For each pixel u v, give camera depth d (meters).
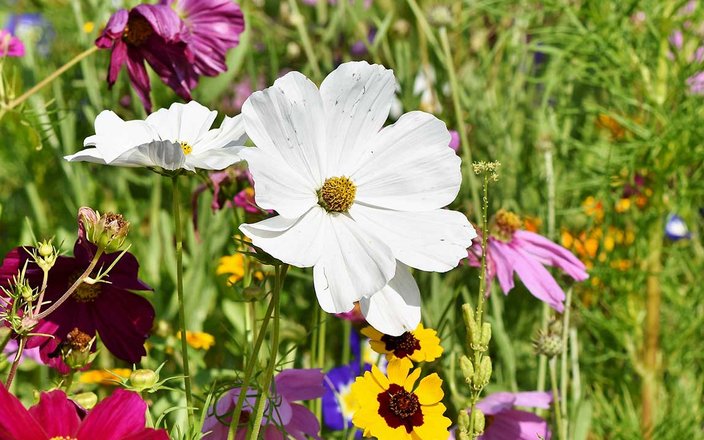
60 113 0.91
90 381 0.72
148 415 0.54
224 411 0.58
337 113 0.54
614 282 0.86
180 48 0.69
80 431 0.49
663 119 0.85
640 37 0.87
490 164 0.54
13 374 0.52
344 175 0.54
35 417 0.48
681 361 0.88
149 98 0.69
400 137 0.54
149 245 0.88
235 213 0.69
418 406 0.55
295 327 0.70
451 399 0.72
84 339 0.56
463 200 0.86
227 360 0.81
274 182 0.52
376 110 0.54
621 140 0.92
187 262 0.86
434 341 0.57
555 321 0.67
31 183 0.92
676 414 0.83
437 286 0.78
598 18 0.88
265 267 0.67
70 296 0.56
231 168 0.68
